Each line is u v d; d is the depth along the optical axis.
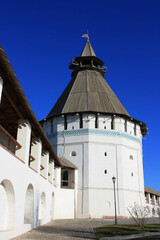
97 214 27.67
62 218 27.00
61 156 30.45
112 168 29.67
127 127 32.38
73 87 34.97
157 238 12.46
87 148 29.91
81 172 29.38
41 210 20.36
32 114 13.52
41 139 18.27
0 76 10.05
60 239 11.98
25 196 14.95
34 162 17.44
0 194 11.64
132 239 12.38
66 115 31.83
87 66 37.25
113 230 15.33
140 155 32.81
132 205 29.08
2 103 13.00
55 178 27.78
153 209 40.53
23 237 12.23
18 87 10.88
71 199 28.22
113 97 34.84
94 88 34.44
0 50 8.52
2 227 11.77
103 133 30.66
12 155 11.95
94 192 28.42
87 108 31.55
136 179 30.97
